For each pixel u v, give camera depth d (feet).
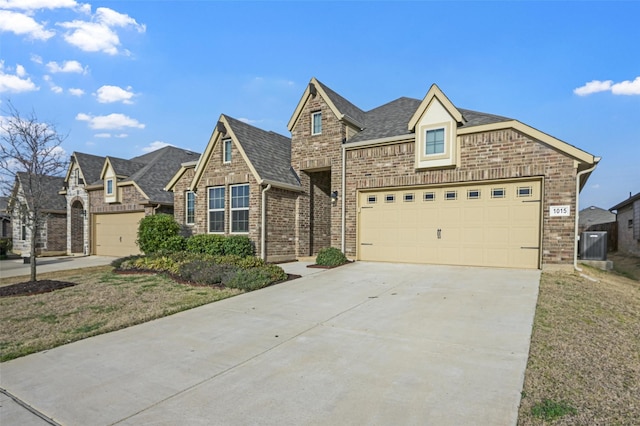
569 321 18.48
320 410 10.58
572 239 31.30
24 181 35.50
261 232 43.29
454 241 37.04
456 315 19.72
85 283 31.78
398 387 11.85
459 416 10.03
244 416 10.39
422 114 37.81
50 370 13.99
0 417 10.65
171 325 19.57
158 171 66.28
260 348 15.90
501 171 34.12
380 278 31.32
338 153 44.45
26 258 58.03
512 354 14.32
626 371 12.92
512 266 34.14
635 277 42.11
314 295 25.86
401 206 40.24
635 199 64.39
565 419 9.82
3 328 19.27
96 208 68.80
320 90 46.09
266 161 47.16
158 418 10.40
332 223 44.55
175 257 39.11
